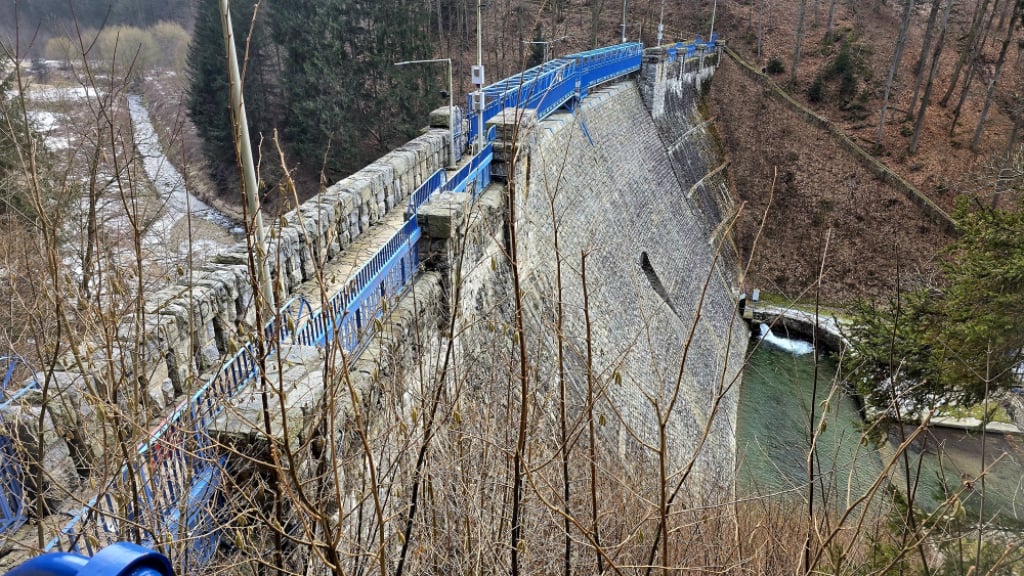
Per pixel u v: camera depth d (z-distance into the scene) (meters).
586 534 4.18
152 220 7.75
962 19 48.31
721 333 27.92
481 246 12.64
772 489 16.48
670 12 52.47
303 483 4.23
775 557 7.57
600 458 7.95
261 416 5.52
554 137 19.89
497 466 6.12
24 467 4.61
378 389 7.21
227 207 36.12
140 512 4.54
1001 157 32.25
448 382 7.14
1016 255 12.77
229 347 5.82
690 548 7.24
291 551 5.33
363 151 38.94
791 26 49.41
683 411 20.53
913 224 33.69
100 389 5.35
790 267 34.09
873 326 14.81
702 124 40.00
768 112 41.12
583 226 20.50
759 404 24.89
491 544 5.31
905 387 13.11
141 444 4.74
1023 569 6.53
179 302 6.55
